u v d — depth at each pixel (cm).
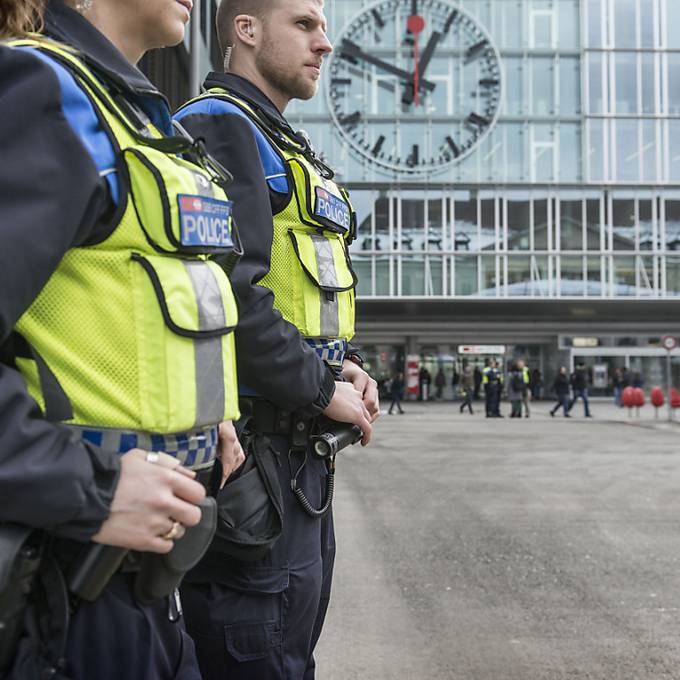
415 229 3447
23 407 99
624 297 3459
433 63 3447
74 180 105
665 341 2242
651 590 477
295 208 198
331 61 3412
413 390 3712
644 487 905
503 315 3775
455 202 3450
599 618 424
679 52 3494
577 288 3469
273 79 209
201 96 192
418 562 545
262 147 193
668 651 374
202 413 122
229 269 156
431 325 3797
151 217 117
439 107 3444
